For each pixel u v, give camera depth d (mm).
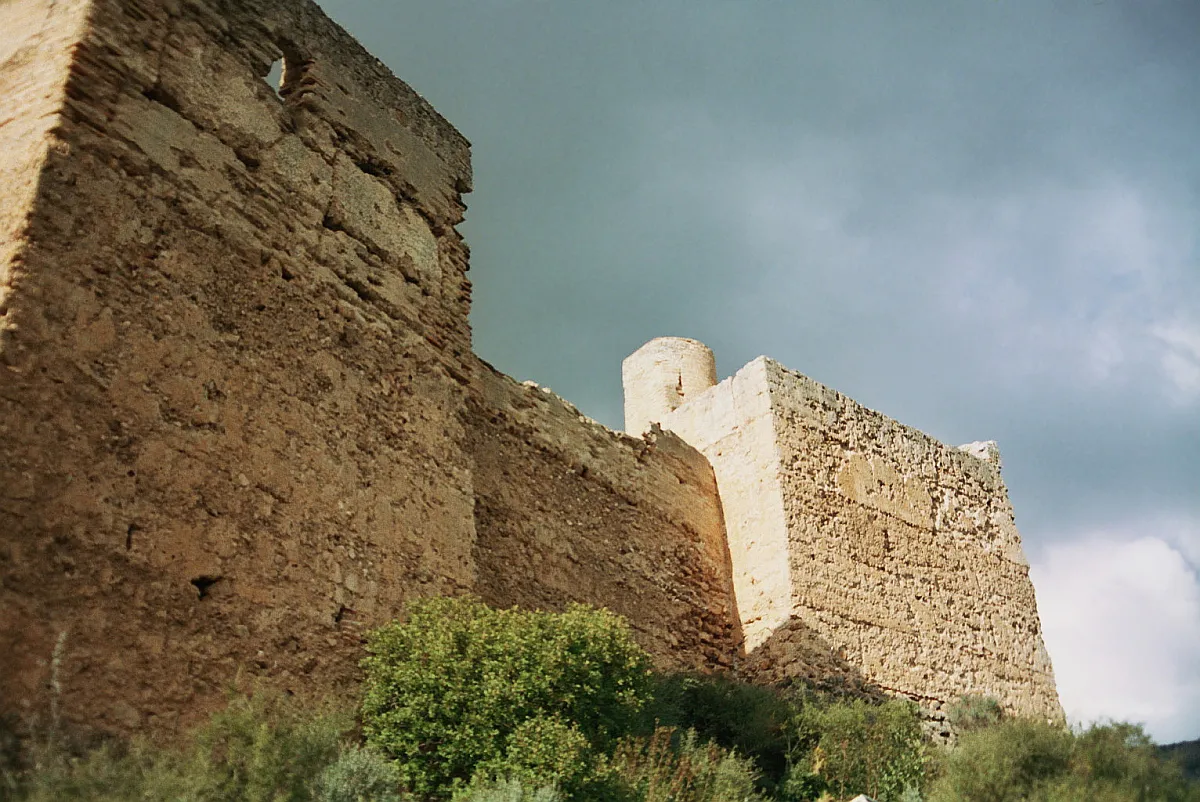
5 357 8156
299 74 12531
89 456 8531
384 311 12469
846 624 18594
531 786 9164
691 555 18781
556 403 17375
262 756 8133
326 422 11047
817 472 19906
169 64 10570
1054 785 12344
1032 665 21953
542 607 15133
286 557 10023
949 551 21641
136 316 9320
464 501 12742
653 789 10570
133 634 8438
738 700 14969
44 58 9734
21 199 8844
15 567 7766
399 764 9602
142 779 7512
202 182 10492
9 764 7262
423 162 13977
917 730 15664
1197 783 12828
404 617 11117
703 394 21453
